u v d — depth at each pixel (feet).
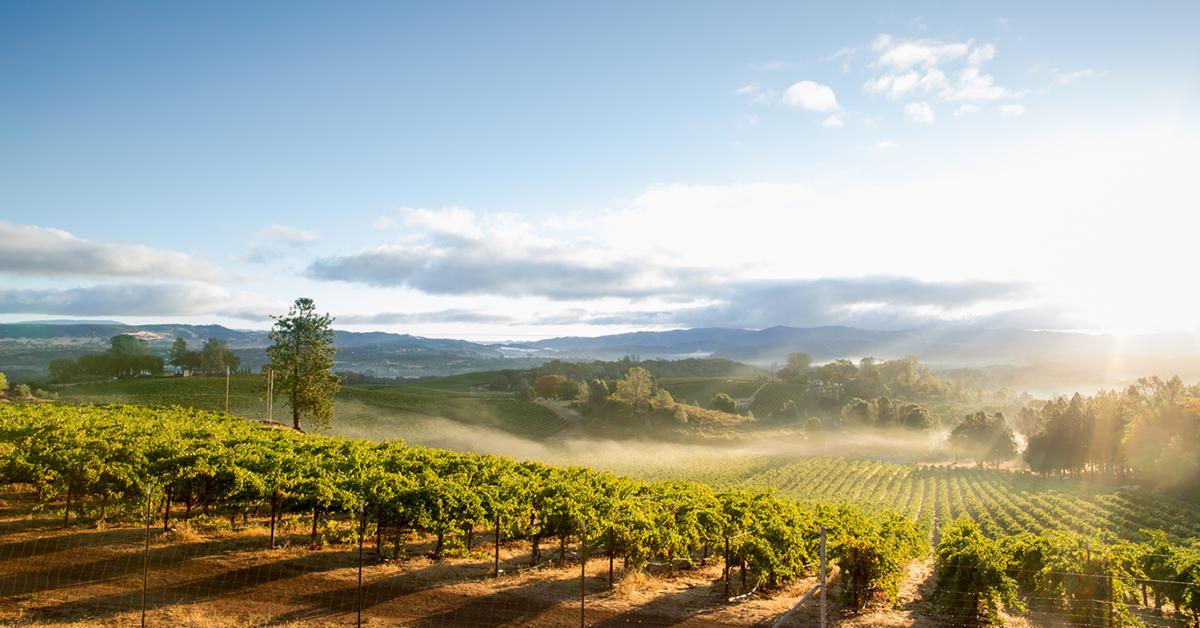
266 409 338.13
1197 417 272.51
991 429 440.45
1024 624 77.56
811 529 96.43
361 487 90.58
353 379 644.69
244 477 89.71
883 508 268.62
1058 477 364.17
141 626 62.23
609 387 553.64
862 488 332.80
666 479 331.36
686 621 73.15
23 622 61.11
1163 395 336.70
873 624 75.36
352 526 96.89
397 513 85.81
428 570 85.05
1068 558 80.18
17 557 77.30
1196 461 249.55
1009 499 279.49
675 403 529.04
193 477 93.71
